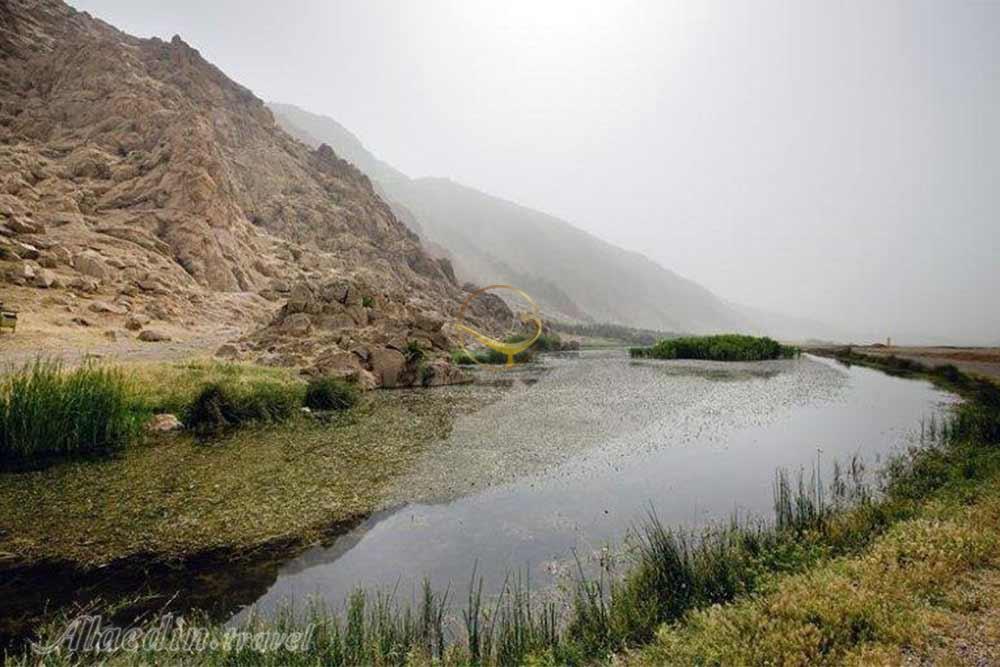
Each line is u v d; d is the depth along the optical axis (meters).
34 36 85.69
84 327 31.25
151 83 79.00
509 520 8.71
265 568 7.04
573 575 6.73
